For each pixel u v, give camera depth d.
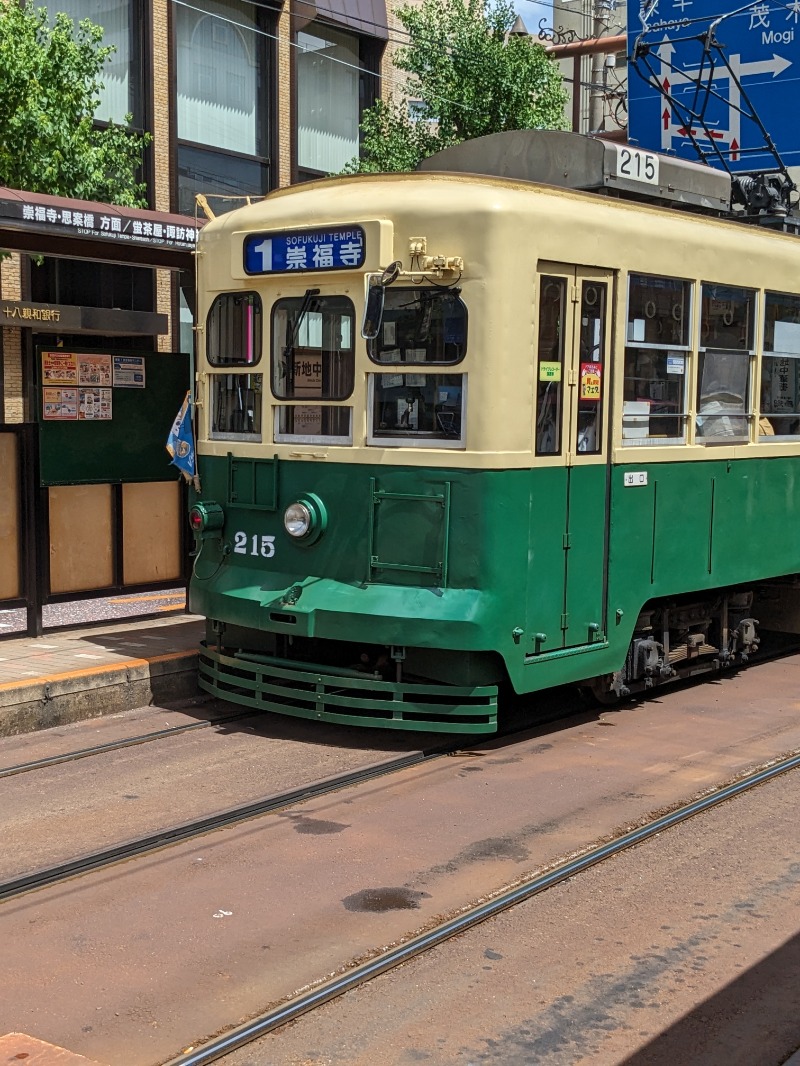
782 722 8.02
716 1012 4.07
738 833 5.84
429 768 6.87
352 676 7.09
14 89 9.70
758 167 13.67
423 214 6.79
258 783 6.50
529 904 4.95
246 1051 3.78
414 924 4.73
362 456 7.05
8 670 7.90
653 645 8.13
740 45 13.61
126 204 10.87
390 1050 3.80
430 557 6.86
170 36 15.88
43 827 5.77
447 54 15.05
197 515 7.77
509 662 6.87
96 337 15.50
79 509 9.84
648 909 4.92
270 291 7.43
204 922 4.73
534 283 6.84
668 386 7.95
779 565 9.25
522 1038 3.88
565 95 15.45
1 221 7.66
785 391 9.25
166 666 8.34
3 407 14.24
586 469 7.31
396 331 6.95
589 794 6.39
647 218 7.76
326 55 18.41
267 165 17.61
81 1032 3.88
